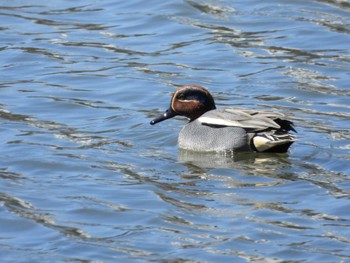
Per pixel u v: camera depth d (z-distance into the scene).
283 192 15.50
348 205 14.89
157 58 22.25
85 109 19.62
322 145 17.56
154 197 15.36
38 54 22.50
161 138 18.20
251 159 17.12
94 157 17.12
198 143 17.59
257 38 23.11
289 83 20.73
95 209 14.94
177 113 18.34
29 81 21.11
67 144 17.73
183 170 16.64
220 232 14.09
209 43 22.89
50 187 15.82
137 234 14.11
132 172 16.48
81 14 24.78
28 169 16.56
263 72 21.33
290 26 23.59
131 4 25.20
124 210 14.91
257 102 19.91
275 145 17.19
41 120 19.00
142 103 20.02
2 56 22.41
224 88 20.66
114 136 18.25
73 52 22.64
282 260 13.23
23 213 14.83
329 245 13.61
